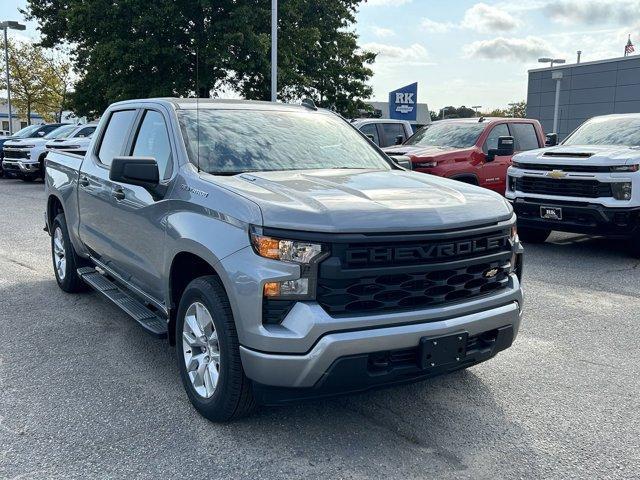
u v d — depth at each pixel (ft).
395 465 10.73
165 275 13.23
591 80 126.62
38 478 10.21
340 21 94.73
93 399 13.20
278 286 10.30
